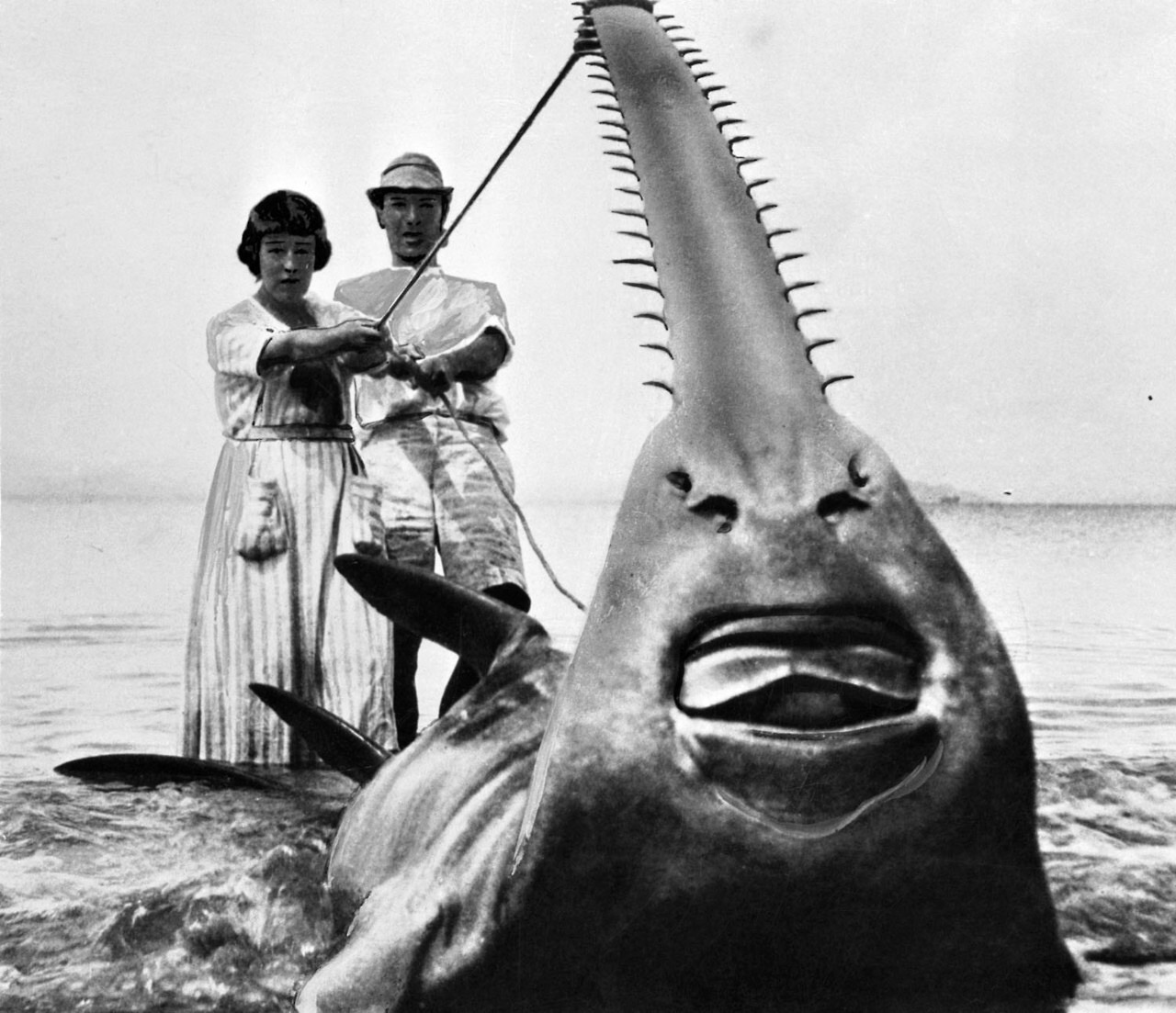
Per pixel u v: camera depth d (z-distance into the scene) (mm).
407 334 6793
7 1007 3617
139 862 4684
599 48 3184
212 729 6438
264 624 6457
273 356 6320
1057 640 6535
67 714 6770
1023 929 2734
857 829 2537
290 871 4508
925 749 2502
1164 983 3307
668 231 2773
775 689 2477
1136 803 4695
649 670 2553
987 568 4168
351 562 4168
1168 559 7660
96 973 3838
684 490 2570
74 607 8484
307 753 6355
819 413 2574
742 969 2721
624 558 2621
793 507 2475
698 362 2641
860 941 2682
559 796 2635
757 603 2453
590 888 2688
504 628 4137
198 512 9492
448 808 3684
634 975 2770
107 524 9125
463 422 6863
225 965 3879
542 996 2869
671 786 2557
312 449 6590
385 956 3084
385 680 6473
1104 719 5617
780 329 2668
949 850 2574
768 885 2594
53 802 5367
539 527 7121
